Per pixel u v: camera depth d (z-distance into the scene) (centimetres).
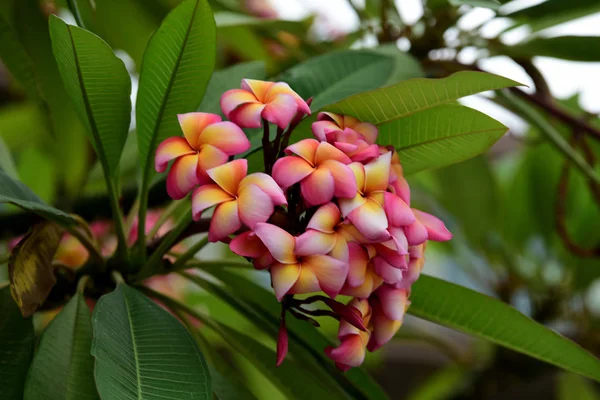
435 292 87
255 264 70
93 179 114
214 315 138
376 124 80
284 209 74
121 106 81
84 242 84
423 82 76
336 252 69
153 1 118
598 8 110
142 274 86
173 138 73
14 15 110
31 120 144
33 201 79
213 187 71
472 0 81
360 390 92
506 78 74
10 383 76
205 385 73
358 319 72
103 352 70
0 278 125
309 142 72
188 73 81
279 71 130
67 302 84
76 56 76
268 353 89
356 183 71
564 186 122
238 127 73
